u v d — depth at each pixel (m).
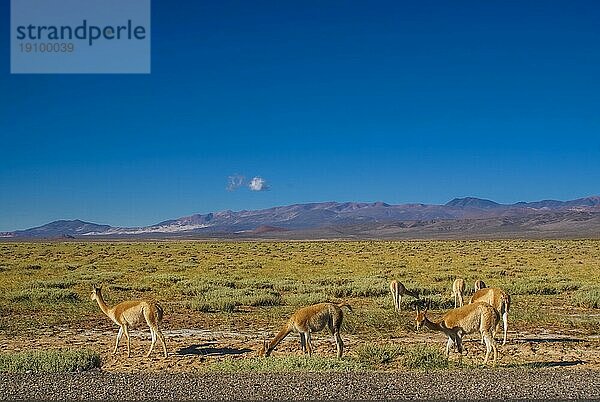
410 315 22.88
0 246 120.12
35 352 14.46
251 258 68.81
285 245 121.62
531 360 14.71
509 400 9.53
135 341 18.06
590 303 25.31
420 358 13.54
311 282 37.12
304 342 15.11
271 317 22.88
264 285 34.41
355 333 19.00
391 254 76.69
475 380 10.86
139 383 10.76
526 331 19.50
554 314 23.36
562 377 11.14
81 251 90.06
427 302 25.06
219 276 43.06
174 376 11.42
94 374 11.73
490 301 17.00
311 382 10.73
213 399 9.66
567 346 16.78
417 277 41.47
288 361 13.14
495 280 38.00
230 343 17.61
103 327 20.77
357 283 34.47
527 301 27.22
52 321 21.81
